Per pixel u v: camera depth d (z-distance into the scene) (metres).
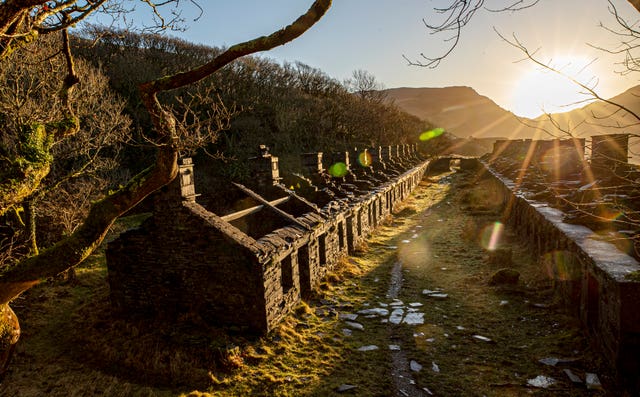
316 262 14.73
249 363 9.70
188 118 39.19
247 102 52.84
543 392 8.36
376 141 59.31
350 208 18.80
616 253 10.07
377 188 26.47
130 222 25.17
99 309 12.55
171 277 11.50
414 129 90.88
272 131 51.75
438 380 9.05
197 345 10.10
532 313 12.10
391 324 11.98
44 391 8.58
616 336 8.23
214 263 11.07
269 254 11.25
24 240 15.77
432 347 10.52
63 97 6.54
